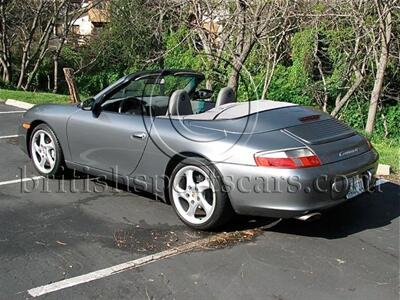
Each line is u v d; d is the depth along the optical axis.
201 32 11.12
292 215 3.79
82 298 3.13
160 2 12.47
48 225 4.28
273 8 9.80
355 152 4.15
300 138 3.96
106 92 4.95
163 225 4.31
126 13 22.23
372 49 13.80
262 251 3.82
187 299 3.13
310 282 3.36
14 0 22.41
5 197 4.96
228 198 3.99
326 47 18.52
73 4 24.22
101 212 4.60
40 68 26.19
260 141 3.92
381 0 11.13
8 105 11.59
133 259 3.67
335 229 4.27
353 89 15.61
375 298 3.17
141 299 3.13
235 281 3.36
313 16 11.70
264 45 12.02
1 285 3.27
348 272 3.51
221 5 10.94
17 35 23.91
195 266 3.57
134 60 23.42
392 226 4.36
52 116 5.37
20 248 3.83
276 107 4.58
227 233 4.16
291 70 19.05
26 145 5.79
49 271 3.47
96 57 25.69
